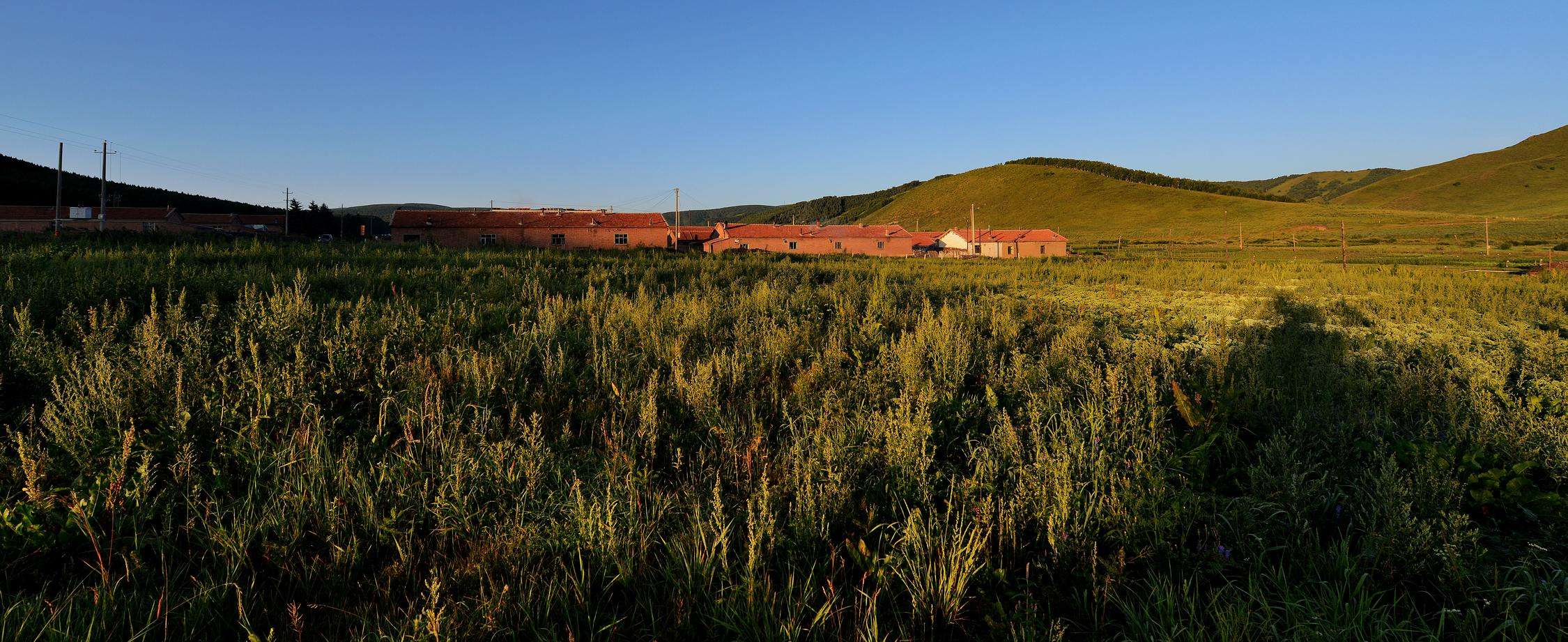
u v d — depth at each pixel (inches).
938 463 168.9
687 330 320.8
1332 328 420.8
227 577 109.3
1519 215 4687.5
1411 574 118.3
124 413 159.8
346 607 107.9
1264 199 6476.4
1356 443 173.9
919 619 109.3
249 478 142.0
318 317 292.2
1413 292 653.3
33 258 442.9
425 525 131.6
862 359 275.3
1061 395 216.1
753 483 151.4
